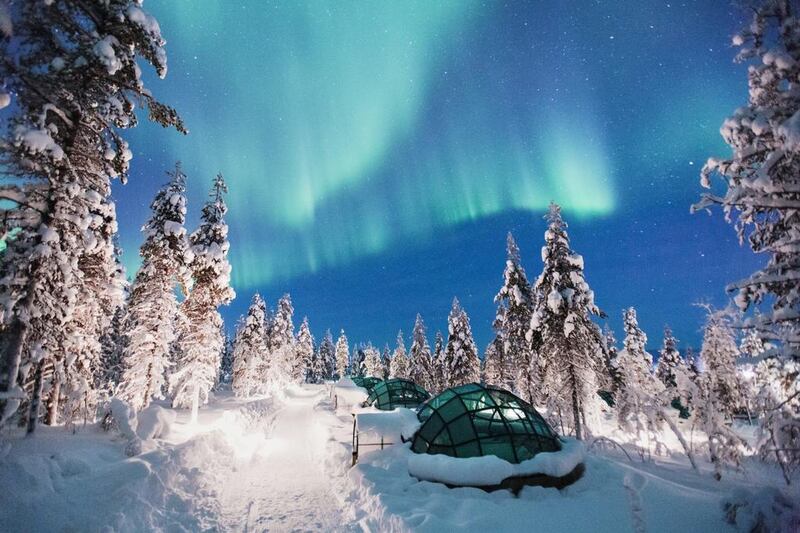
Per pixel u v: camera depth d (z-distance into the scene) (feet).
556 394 79.97
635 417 58.08
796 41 24.56
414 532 25.44
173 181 79.71
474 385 48.34
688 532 25.61
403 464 41.24
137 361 73.26
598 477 38.91
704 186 29.60
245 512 32.50
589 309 75.10
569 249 78.79
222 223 86.79
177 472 36.14
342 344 337.31
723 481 41.81
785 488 28.84
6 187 33.99
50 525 23.22
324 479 42.73
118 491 27.99
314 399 165.07
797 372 25.45
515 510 29.86
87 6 37.17
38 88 33.40
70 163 35.78
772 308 27.43
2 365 33.50
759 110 26.30
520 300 102.37
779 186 23.61
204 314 81.15
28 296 33.55
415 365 189.16
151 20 39.04
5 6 30.04
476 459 36.52
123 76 40.24
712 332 71.26
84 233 37.17
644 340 139.74
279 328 190.08
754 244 32.32
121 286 50.80
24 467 25.82
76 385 44.98
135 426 44.65
